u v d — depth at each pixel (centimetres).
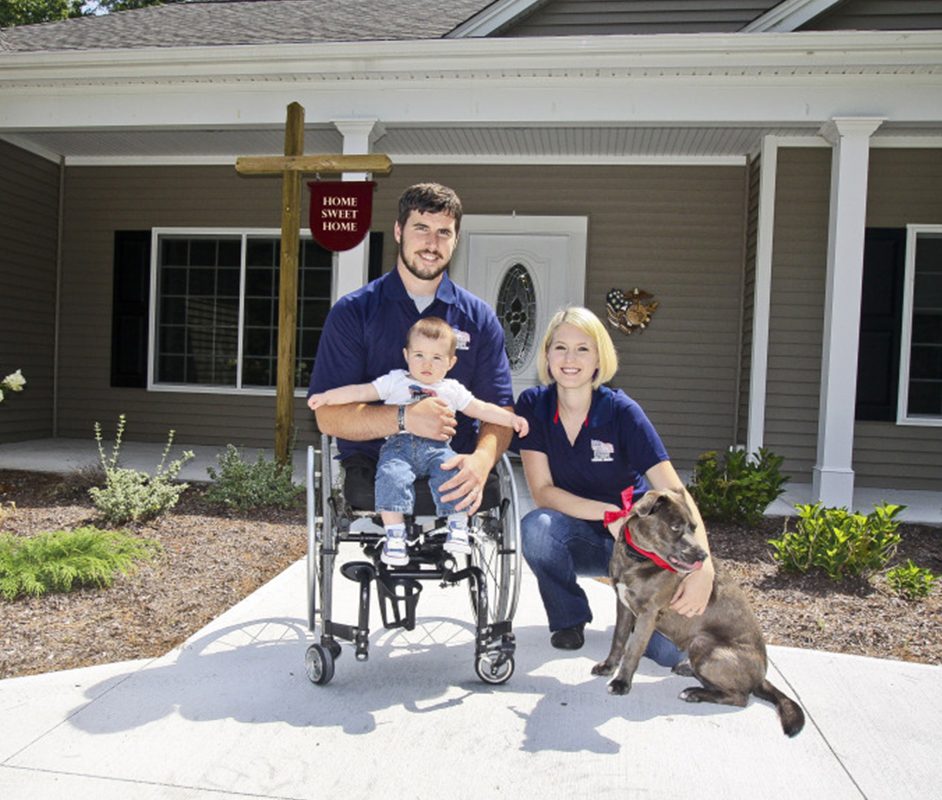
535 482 336
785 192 727
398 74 648
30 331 879
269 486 573
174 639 343
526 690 297
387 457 284
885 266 736
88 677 298
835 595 416
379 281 312
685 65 616
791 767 246
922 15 680
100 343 916
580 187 823
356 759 243
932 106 616
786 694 298
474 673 311
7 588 368
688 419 816
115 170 905
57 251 915
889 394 741
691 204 810
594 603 408
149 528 503
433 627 363
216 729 261
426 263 290
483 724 268
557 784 233
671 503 269
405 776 235
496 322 315
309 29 793
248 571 435
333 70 652
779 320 735
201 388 898
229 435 895
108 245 911
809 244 728
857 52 595
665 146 774
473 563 377
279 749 248
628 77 634
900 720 279
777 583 435
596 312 824
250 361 899
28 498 588
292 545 486
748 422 743
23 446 841
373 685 298
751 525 565
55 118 710
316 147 809
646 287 818
